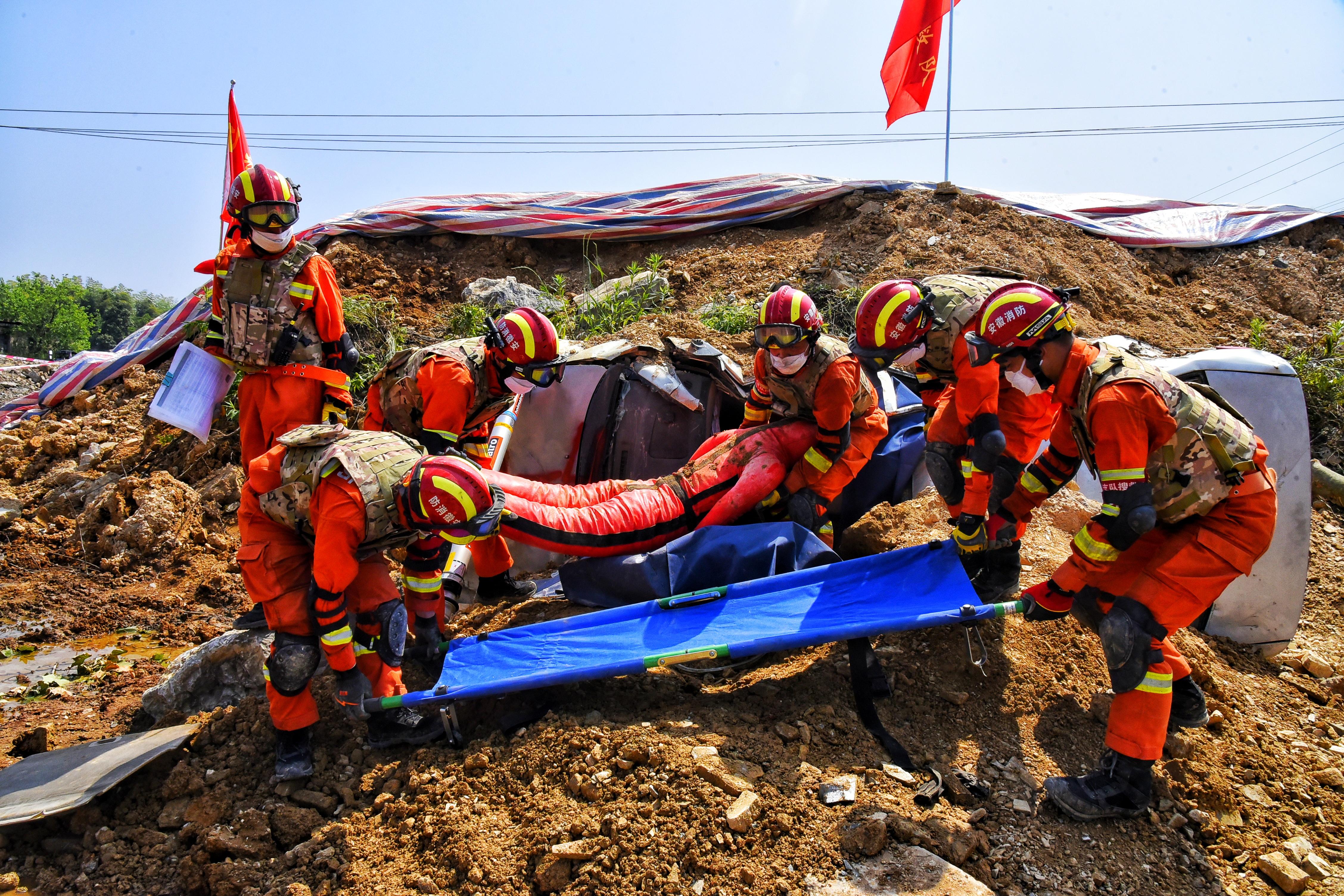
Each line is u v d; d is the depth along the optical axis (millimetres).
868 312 4117
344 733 4055
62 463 8555
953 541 4055
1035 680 3959
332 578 3547
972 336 3582
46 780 3846
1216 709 4098
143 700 4656
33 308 58031
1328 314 9188
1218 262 10125
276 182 4676
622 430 5812
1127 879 3195
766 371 4887
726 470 4828
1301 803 3670
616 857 3162
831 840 3148
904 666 4020
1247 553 3318
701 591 4184
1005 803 3408
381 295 10086
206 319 9727
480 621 4871
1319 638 4984
